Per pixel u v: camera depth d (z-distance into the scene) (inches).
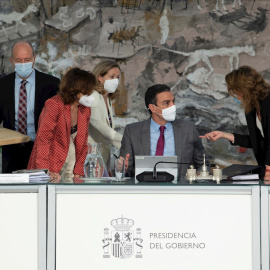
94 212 206.4
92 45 402.0
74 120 271.4
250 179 219.1
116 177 220.5
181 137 261.3
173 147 261.0
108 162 323.3
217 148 404.2
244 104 259.0
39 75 326.6
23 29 399.9
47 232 205.8
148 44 402.9
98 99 309.1
